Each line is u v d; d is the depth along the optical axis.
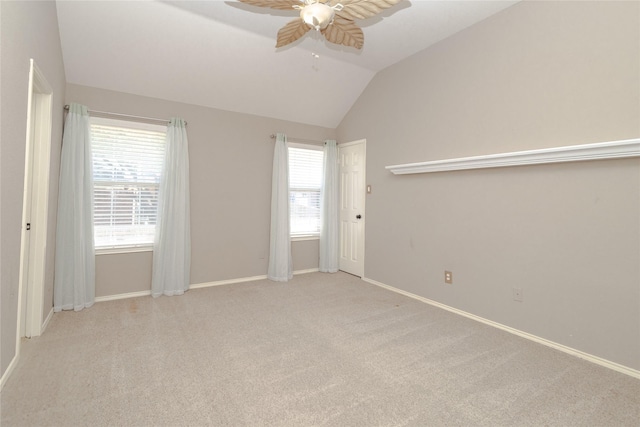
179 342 2.34
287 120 4.38
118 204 3.31
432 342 2.40
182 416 1.53
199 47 3.09
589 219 2.15
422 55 3.38
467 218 2.94
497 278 2.70
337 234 4.70
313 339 2.43
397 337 2.48
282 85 3.81
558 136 2.30
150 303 3.18
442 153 3.16
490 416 1.56
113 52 2.93
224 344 2.32
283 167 4.19
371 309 3.11
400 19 2.79
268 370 1.97
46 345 2.23
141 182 3.41
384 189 3.90
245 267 4.11
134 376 1.87
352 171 4.48
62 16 2.56
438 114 3.20
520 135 2.52
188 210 3.58
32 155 2.37
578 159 2.12
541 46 2.39
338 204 4.74
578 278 2.21
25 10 1.82
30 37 1.90
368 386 1.81
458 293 3.02
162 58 3.10
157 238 3.39
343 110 4.53
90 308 3.00
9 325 1.78
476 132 2.84
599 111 2.09
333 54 3.51
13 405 1.58
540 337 2.41
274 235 4.18
